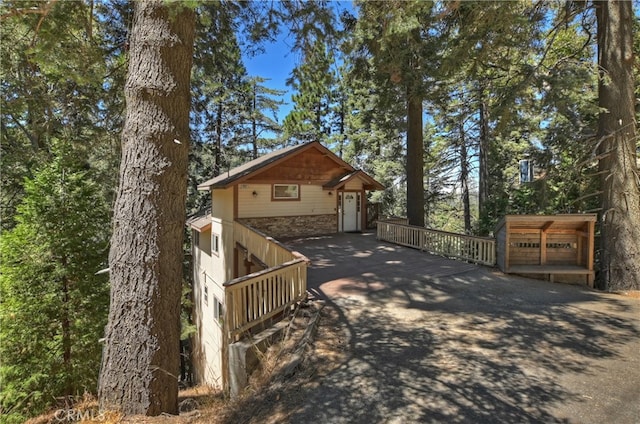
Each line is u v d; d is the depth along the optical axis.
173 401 4.18
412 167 14.14
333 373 3.92
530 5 8.55
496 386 3.56
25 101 6.96
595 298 6.76
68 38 5.23
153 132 4.07
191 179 22.80
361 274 8.52
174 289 4.23
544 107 7.99
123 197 4.12
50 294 8.03
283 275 6.05
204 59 7.92
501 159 19.00
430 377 3.76
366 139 24.55
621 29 7.79
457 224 27.95
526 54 9.30
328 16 5.80
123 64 6.60
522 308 6.08
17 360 7.47
